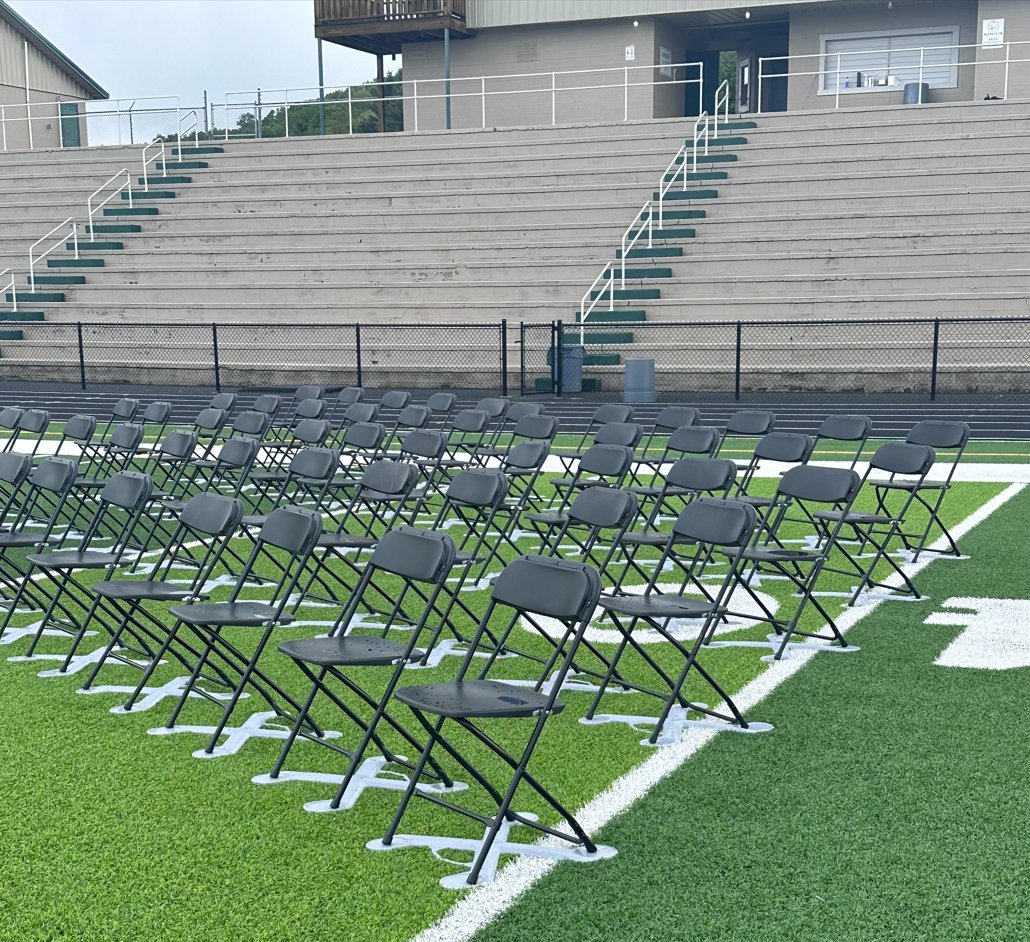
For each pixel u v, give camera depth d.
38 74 34.34
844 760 4.95
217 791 4.68
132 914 3.70
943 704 5.66
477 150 27.61
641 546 9.70
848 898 3.77
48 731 5.38
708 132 26.14
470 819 4.42
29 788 4.71
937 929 3.57
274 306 23.36
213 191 28.17
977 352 18.81
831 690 5.89
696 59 33.25
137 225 27.23
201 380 22.52
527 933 3.57
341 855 4.11
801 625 7.18
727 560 9.12
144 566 8.88
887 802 4.51
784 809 4.46
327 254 25.19
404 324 20.05
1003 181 22.55
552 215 24.75
